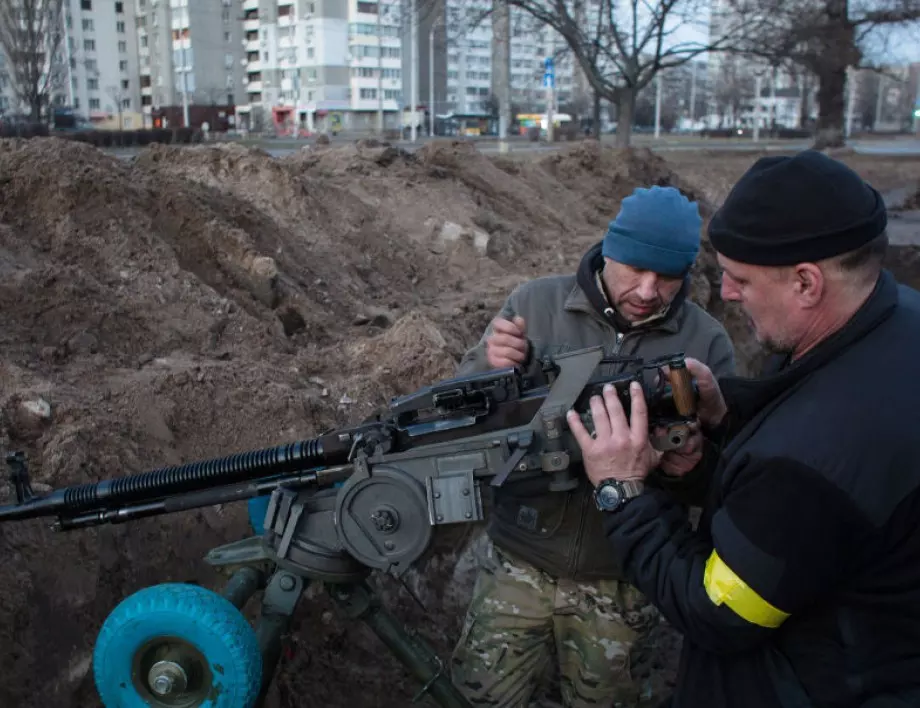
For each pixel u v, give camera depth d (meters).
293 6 63.09
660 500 1.90
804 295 1.55
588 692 2.47
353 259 6.02
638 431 1.85
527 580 2.44
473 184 8.77
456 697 2.33
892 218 15.95
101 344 3.70
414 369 4.20
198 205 4.80
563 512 2.32
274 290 4.66
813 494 1.45
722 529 1.58
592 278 2.33
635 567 1.79
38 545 2.62
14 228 4.18
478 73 76.62
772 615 1.53
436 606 3.65
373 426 2.09
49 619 2.53
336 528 2.07
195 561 3.05
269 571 2.28
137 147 21.66
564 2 17.22
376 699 3.21
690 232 2.17
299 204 6.18
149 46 62.25
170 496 2.19
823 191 1.50
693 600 1.63
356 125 65.94
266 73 65.38
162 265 4.25
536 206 8.98
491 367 2.26
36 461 2.86
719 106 61.22
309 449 2.11
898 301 1.59
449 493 1.98
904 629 1.51
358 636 3.33
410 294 6.02
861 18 21.31
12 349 3.40
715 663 1.76
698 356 2.38
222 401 3.49
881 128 80.19
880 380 1.49
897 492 1.45
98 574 2.72
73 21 58.94
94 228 4.27
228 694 1.87
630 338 2.35
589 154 11.20
